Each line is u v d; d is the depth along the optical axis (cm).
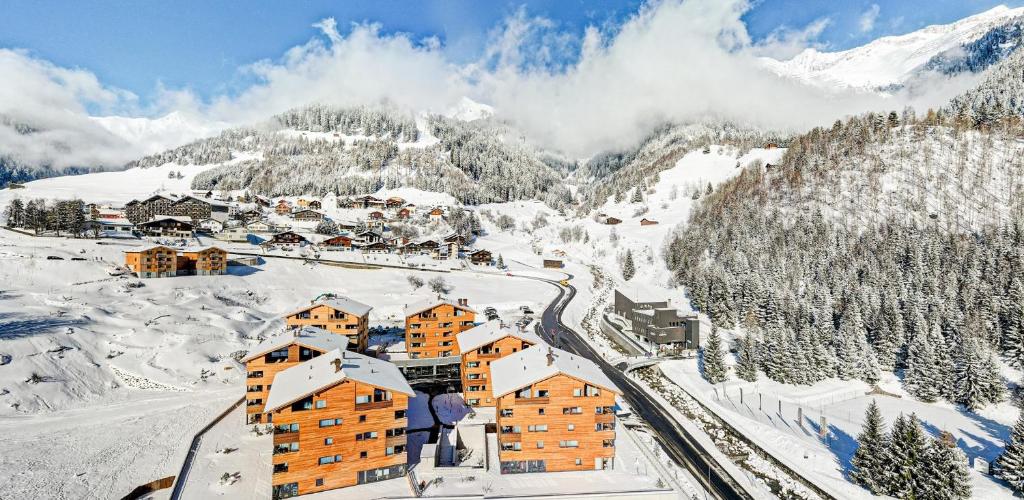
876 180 16538
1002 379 6769
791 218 15738
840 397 7269
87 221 14562
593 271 17612
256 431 5650
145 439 5425
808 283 11419
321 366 4938
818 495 4838
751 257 13425
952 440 4944
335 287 13075
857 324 8481
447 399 6875
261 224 18562
